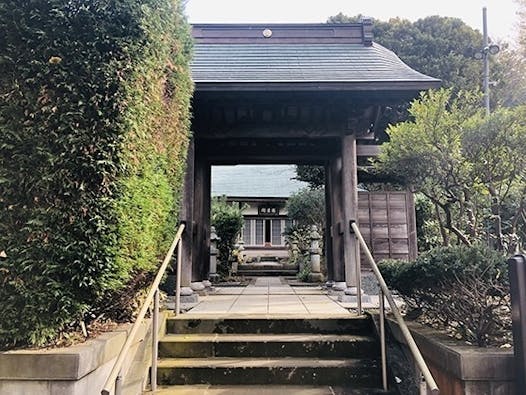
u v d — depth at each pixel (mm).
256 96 5379
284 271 12852
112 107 2611
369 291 7012
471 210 4836
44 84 2566
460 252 2785
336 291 6336
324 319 3914
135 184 2773
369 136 6645
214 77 5516
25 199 2496
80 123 2574
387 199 7816
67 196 2520
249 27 7301
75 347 2383
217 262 11242
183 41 3996
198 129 5891
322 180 13094
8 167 2494
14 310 2389
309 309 4570
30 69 2561
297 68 6031
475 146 4137
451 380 2465
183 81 4059
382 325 3363
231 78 5449
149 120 3053
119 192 2598
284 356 3588
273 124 5926
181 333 3877
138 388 3111
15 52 2574
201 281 6965
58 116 2547
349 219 5602
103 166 2545
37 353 2242
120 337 2865
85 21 2676
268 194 16703
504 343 2604
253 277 11961
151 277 3547
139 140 2838
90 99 2592
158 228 3576
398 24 16797
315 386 3287
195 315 4055
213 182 18234
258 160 7535
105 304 2861
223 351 3602
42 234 2463
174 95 3816
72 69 2605
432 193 4559
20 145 2510
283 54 6711
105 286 2533
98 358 2463
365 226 7719
